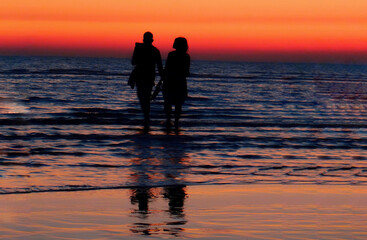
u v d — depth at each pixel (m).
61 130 13.47
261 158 10.34
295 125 15.88
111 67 81.94
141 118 16.58
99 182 7.84
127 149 10.95
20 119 15.38
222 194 7.17
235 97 28.50
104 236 5.04
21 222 5.52
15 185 7.50
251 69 109.25
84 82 37.59
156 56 14.48
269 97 29.55
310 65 169.75
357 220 5.78
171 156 10.27
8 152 10.27
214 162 9.77
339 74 86.12
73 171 8.66
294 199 6.88
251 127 15.19
